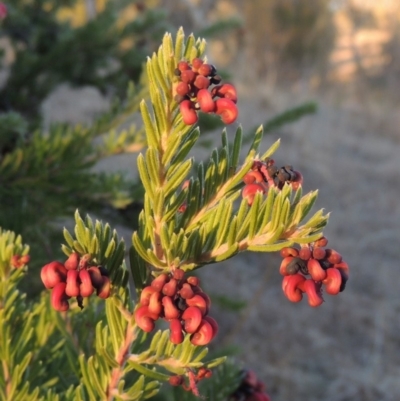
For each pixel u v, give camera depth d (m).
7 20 1.02
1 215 0.60
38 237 0.61
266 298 2.13
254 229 0.31
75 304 0.43
